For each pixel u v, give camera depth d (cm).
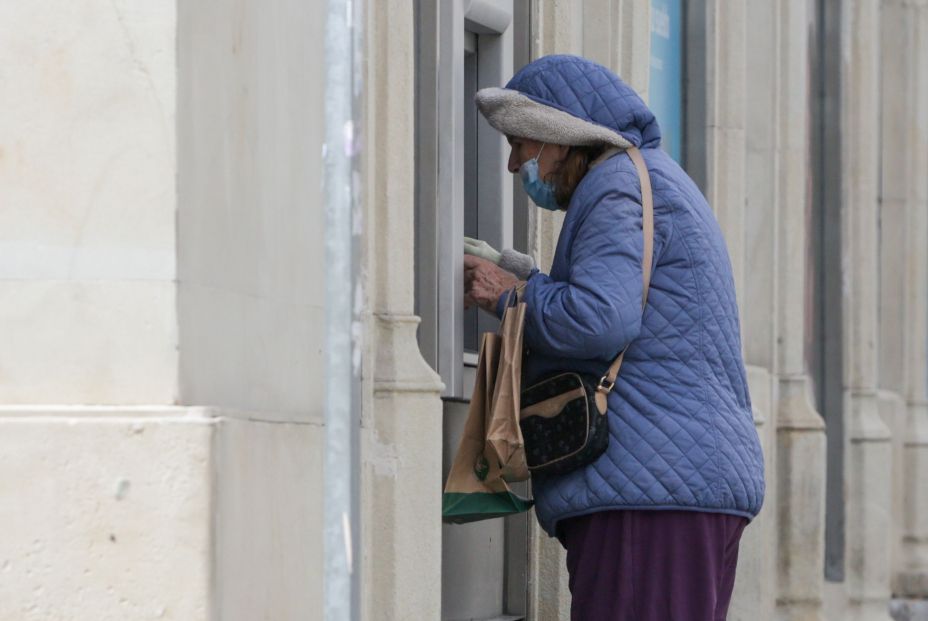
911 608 2616
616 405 1118
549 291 1126
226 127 901
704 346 1126
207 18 872
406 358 1227
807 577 2152
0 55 838
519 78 1175
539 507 1153
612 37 1633
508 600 1517
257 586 864
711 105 1997
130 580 796
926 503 2741
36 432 799
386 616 1199
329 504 636
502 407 1130
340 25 633
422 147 1326
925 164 2772
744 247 2041
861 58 2481
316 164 1130
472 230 1470
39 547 798
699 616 1105
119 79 833
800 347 2180
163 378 826
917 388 2761
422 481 1227
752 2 2125
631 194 1118
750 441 1138
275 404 984
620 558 1112
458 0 1341
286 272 1026
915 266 2762
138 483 798
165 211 829
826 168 2472
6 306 833
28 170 836
